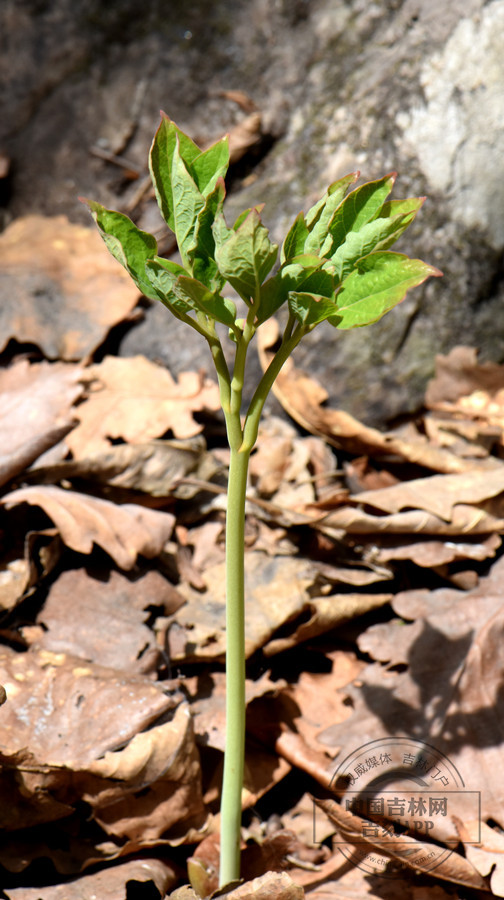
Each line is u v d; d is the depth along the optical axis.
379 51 1.79
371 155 1.77
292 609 1.35
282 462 1.66
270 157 1.91
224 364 0.85
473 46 1.68
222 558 1.48
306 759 1.22
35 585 1.33
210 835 1.14
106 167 2.00
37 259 1.90
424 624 1.33
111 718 1.11
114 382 1.72
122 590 1.35
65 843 1.11
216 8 1.88
